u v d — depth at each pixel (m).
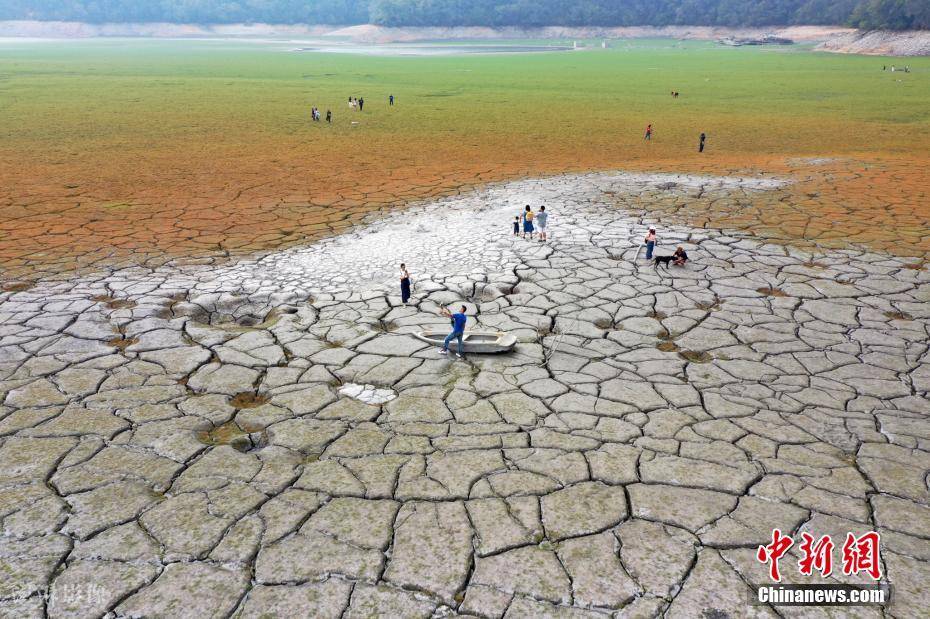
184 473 9.09
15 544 7.74
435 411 10.66
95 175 30.31
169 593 7.07
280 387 11.46
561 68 103.00
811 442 9.74
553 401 10.95
